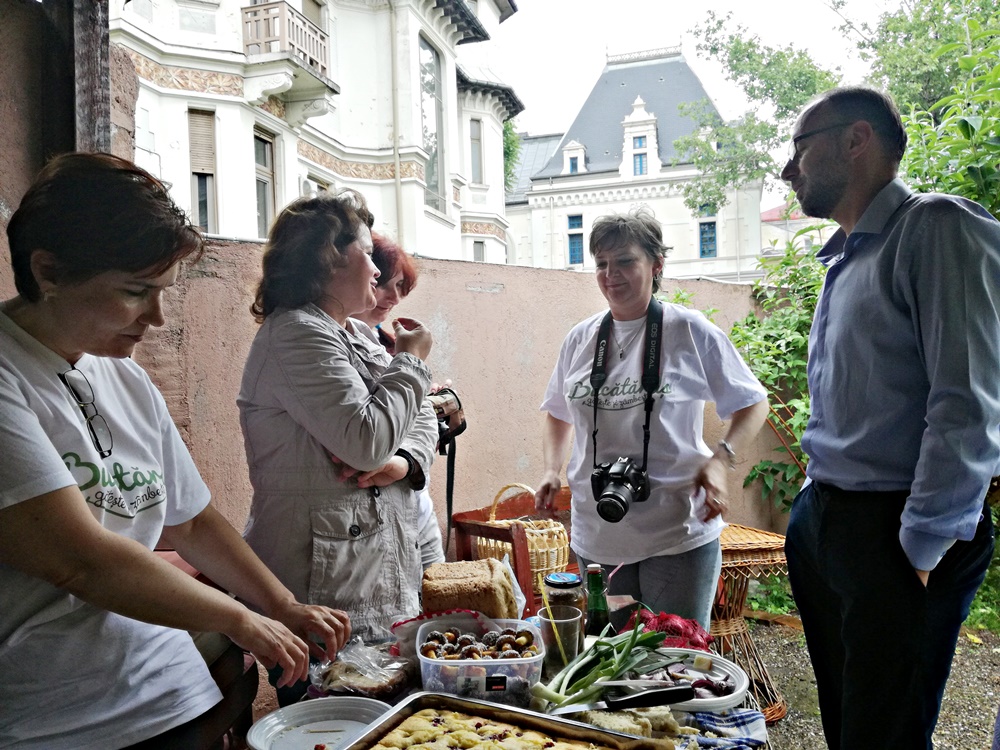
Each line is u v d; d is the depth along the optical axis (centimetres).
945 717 318
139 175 110
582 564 252
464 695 136
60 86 178
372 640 174
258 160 1032
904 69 913
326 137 1176
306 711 134
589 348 259
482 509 313
